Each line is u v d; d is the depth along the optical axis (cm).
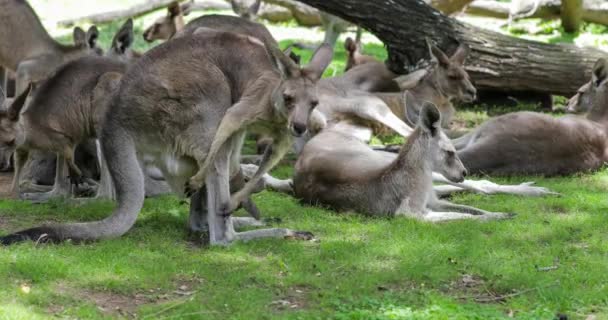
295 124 1052
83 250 1081
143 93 1133
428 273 1038
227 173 1139
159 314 910
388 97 1811
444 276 1038
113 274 1010
